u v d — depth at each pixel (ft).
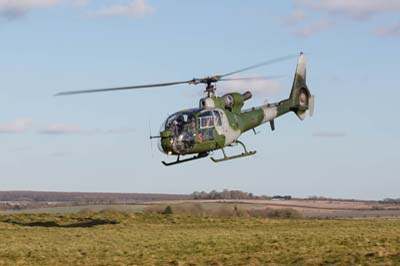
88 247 149.07
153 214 231.30
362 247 132.16
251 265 119.75
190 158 165.27
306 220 214.48
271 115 191.72
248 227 196.54
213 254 133.80
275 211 369.09
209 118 163.32
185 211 344.49
